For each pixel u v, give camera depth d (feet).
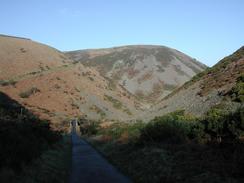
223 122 62.49
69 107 322.75
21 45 478.59
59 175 54.80
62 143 121.70
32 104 300.40
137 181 50.93
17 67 396.98
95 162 76.23
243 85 103.91
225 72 145.28
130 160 67.82
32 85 342.85
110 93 421.59
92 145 128.57
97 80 445.37
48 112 287.48
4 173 41.14
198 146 58.23
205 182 40.29
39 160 59.11
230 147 50.72
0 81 340.59
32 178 45.29
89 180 52.60
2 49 435.94
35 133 84.99
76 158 85.05
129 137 96.99
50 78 373.61
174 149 61.46
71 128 251.60
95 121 269.44
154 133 76.23
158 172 50.90
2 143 50.70
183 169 47.78
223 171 41.55
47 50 510.17
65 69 422.82
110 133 135.33
